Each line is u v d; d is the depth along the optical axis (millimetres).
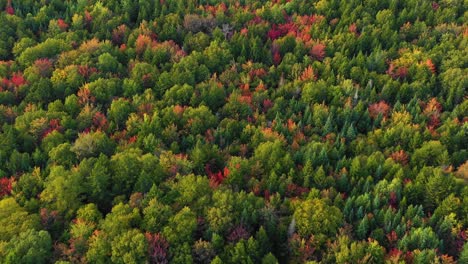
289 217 72125
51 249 68000
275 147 83875
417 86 101625
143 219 70875
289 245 68625
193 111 93500
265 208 71750
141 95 99938
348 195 79438
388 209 71062
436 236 68375
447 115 95938
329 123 92188
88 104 96625
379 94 101688
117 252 65125
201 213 72188
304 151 85938
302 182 80875
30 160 84625
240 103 97375
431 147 84688
